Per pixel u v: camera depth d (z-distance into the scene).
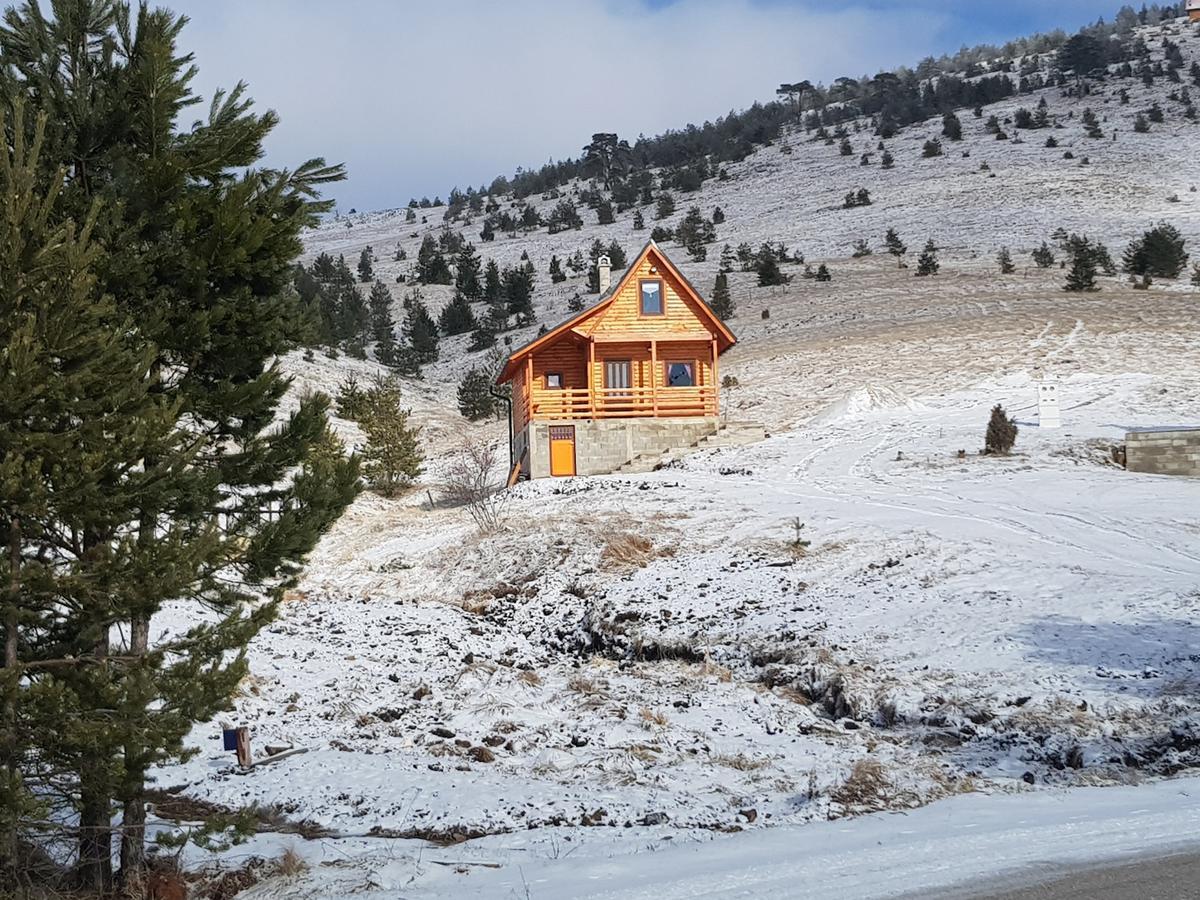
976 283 96.00
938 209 140.62
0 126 8.61
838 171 181.12
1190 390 48.69
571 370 47.84
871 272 110.12
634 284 46.88
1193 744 13.72
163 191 10.44
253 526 11.22
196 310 10.70
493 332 117.81
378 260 176.62
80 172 10.65
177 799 13.58
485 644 24.69
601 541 30.78
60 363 8.95
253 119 11.11
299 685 20.11
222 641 9.80
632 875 9.23
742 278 117.00
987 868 8.77
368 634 25.09
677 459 44.16
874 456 40.78
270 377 10.81
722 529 30.88
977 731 15.20
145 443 8.94
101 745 8.70
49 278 8.74
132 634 10.27
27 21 10.45
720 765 14.59
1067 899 7.98
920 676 17.48
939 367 61.94
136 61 10.78
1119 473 34.56
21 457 8.29
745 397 60.47
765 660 20.39
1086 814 10.38
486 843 11.06
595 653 23.75
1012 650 18.16
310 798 13.43
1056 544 25.55
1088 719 14.77
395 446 47.53
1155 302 79.38
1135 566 22.89
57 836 10.06
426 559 32.94
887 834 10.07
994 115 197.50
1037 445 38.91
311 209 11.42
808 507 32.56
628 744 15.79
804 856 9.38
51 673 8.84
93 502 8.76
